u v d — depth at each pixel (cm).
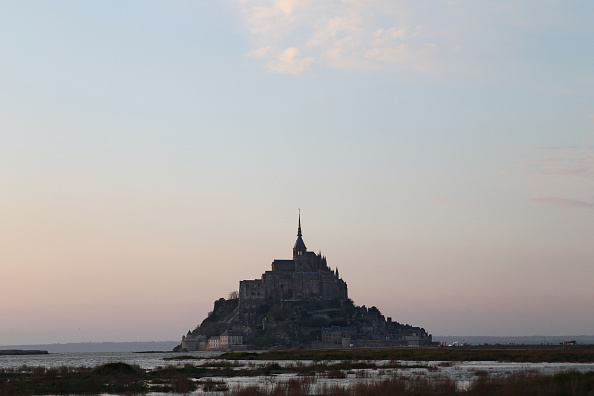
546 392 11131
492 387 12125
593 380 11925
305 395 12431
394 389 12275
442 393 11956
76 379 17450
